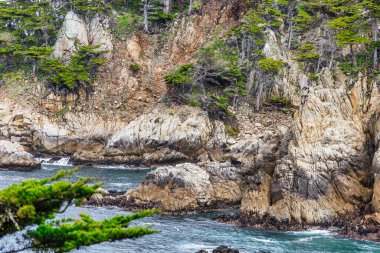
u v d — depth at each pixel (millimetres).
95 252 35062
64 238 16938
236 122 90312
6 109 93500
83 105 96375
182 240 39156
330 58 85375
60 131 90938
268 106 93250
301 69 94188
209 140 85938
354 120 50344
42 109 95062
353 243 38438
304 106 50750
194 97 90250
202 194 50656
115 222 18297
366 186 45469
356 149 46625
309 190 44844
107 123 93438
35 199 16250
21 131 91688
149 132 86125
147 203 50344
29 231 17000
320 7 92375
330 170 45438
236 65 95500
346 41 74750
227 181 53750
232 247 37219
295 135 49500
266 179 47500
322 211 44031
